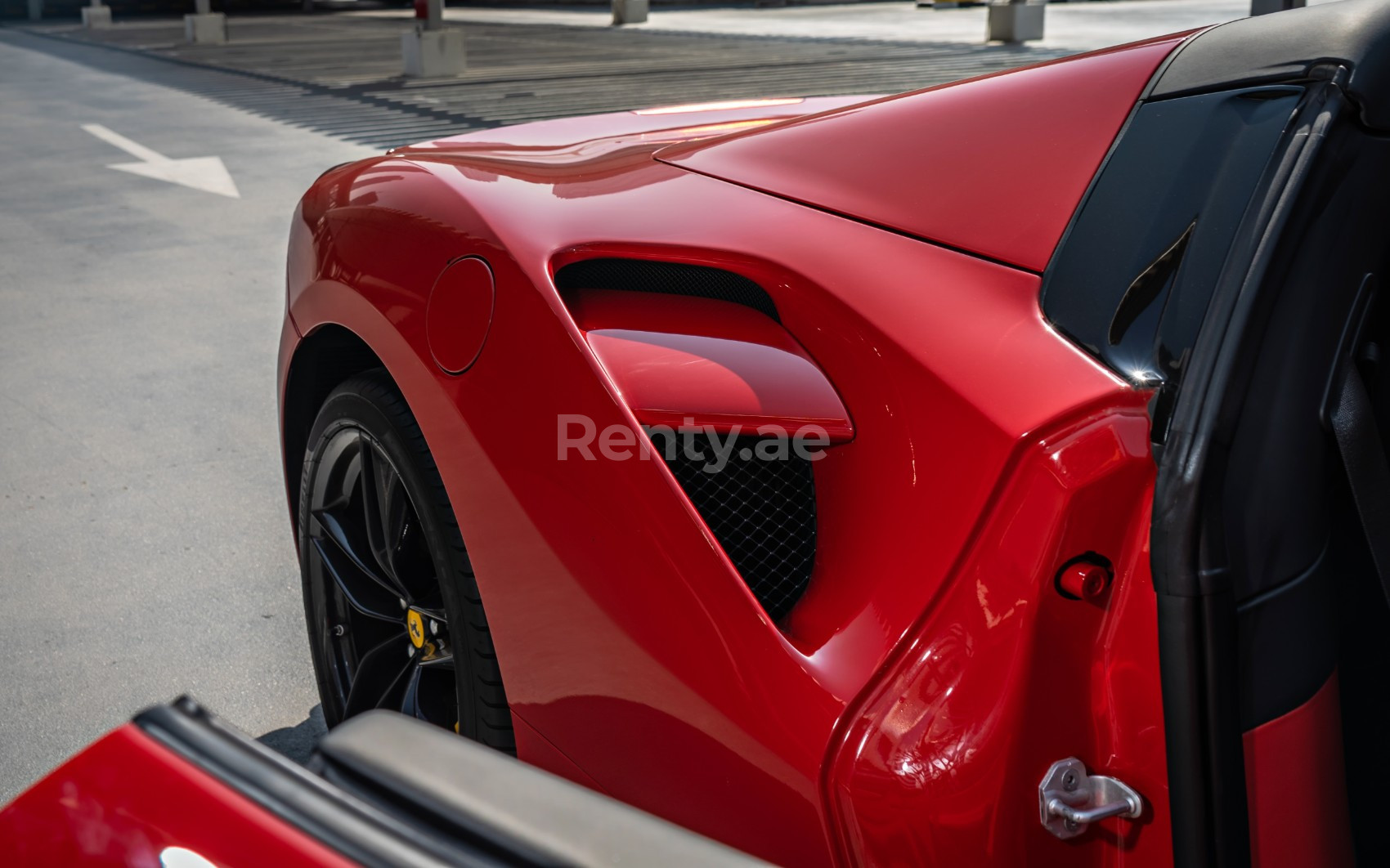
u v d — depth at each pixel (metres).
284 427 2.00
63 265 6.78
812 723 1.03
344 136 11.84
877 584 1.07
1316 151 0.99
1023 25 19.91
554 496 1.28
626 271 1.37
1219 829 0.93
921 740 0.98
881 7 34.78
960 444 1.06
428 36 17.75
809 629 1.09
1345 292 1.00
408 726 0.86
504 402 1.34
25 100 16.25
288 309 1.92
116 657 2.51
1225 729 0.92
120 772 0.83
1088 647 1.00
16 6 43.03
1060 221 1.15
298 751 2.15
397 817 0.76
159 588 2.85
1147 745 0.98
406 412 1.57
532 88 15.80
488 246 1.42
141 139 12.11
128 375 4.70
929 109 1.36
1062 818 0.98
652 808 1.22
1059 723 0.98
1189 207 1.05
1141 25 22.03
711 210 1.39
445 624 1.70
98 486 3.54
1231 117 1.08
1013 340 1.09
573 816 0.75
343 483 1.83
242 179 9.62
